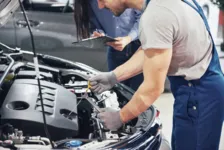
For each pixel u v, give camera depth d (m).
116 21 2.75
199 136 1.86
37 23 3.71
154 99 1.61
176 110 1.89
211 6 5.71
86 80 2.43
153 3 1.59
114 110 1.84
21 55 2.66
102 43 2.20
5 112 1.76
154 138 1.79
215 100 1.80
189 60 1.73
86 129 2.04
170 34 1.57
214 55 1.82
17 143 1.62
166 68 1.58
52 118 1.77
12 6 1.99
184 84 1.82
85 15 1.89
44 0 4.07
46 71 2.47
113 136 1.74
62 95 2.03
